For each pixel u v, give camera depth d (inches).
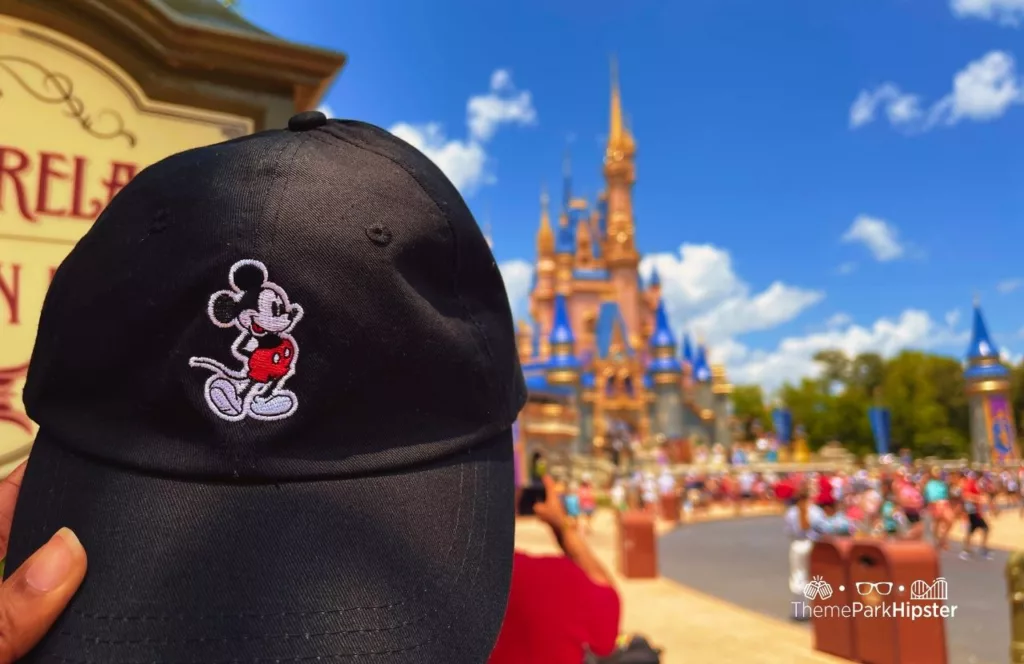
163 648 32.3
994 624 339.6
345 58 86.6
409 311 38.6
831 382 3004.4
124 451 35.6
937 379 2578.7
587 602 79.9
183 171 39.9
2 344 71.1
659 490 1019.9
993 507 1026.1
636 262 2041.1
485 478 42.8
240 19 86.7
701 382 1996.8
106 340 36.4
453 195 46.0
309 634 33.4
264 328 35.4
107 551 34.0
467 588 38.4
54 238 74.3
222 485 35.3
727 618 353.7
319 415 36.4
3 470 69.6
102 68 78.0
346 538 35.8
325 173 39.2
